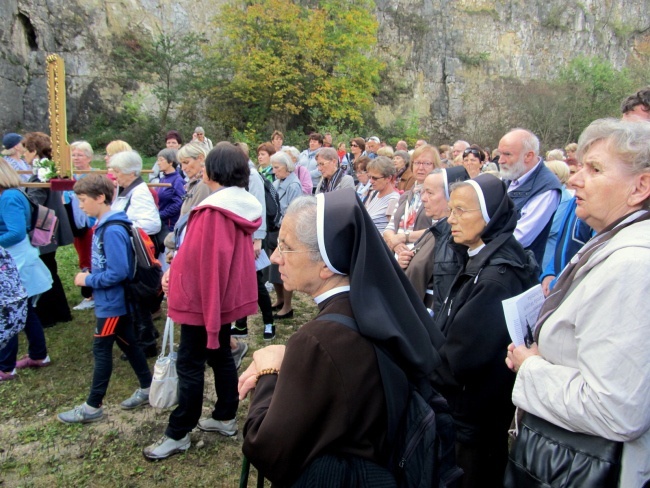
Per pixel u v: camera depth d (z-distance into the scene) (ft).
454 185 6.96
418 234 10.84
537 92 91.35
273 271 15.64
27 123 59.57
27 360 12.40
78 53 64.64
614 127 4.39
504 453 6.89
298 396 3.83
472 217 6.63
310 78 78.95
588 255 4.45
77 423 10.07
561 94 91.30
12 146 18.85
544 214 9.86
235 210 8.53
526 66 110.01
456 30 104.58
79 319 15.56
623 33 119.44
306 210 4.29
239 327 14.26
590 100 92.43
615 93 91.56
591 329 3.97
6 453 9.18
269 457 3.88
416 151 12.82
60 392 11.32
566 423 4.17
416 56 102.17
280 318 16.29
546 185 9.96
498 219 6.65
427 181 9.05
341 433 3.77
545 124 90.94
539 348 4.71
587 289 4.10
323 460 3.84
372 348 3.91
